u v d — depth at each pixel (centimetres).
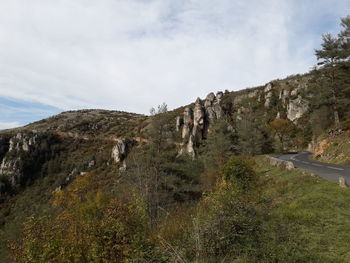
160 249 576
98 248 529
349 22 2980
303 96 3928
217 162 3100
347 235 580
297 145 5566
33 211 4609
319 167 1727
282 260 489
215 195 775
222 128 3828
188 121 5188
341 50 3034
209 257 510
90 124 9825
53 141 7556
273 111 7856
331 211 747
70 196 2714
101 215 621
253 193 891
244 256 511
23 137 7025
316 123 3809
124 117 11969
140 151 2730
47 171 6512
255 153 3422
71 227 595
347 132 2498
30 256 523
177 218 816
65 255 525
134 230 583
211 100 6412
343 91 2911
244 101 6175
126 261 513
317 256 498
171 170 2608
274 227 641
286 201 956
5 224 4588
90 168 5966
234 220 604
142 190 2189
